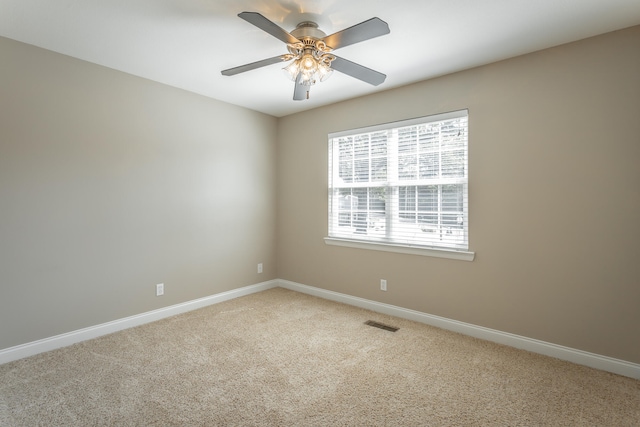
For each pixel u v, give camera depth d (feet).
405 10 6.60
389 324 10.36
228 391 6.70
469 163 9.44
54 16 6.86
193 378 7.18
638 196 7.14
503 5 6.40
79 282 9.02
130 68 9.55
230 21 7.06
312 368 7.63
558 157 8.05
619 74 7.30
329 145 12.90
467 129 9.52
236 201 13.09
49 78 8.41
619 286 7.36
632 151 7.19
